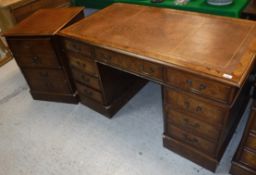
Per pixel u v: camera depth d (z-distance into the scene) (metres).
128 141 1.77
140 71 1.37
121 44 1.37
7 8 2.46
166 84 1.28
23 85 2.58
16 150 1.83
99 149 1.74
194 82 1.14
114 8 1.90
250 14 1.74
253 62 1.11
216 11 1.62
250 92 1.83
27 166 1.70
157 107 2.04
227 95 1.06
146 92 2.22
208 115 1.22
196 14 1.58
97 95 1.89
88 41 1.48
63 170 1.63
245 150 1.27
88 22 1.72
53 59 1.89
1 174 1.67
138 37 1.42
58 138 1.88
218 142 1.31
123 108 2.08
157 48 1.28
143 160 1.62
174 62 1.15
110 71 1.79
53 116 2.10
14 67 2.96
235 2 1.69
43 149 1.80
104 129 1.90
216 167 1.45
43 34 1.73
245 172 1.35
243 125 1.75
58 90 2.14
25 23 1.96
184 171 1.51
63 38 1.71
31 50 1.88
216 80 1.04
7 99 2.39
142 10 1.78
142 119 1.94
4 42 3.11
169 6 1.83
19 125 2.05
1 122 2.11
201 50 1.21
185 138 1.47
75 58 1.76
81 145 1.79
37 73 2.06
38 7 2.74
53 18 1.96
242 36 1.27
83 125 1.96
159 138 1.76
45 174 1.62
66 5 3.03
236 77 1.01
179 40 1.32
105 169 1.60
